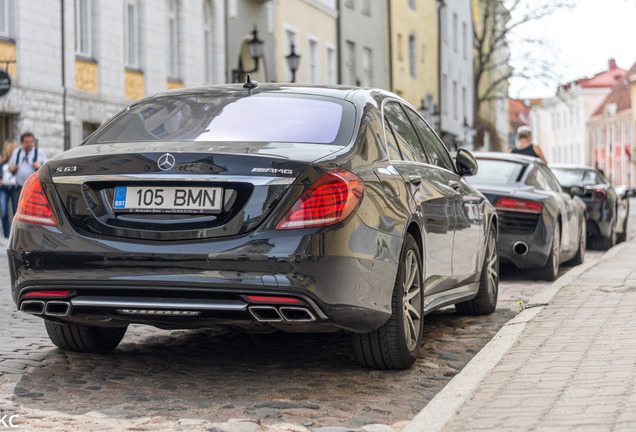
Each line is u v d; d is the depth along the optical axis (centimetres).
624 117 11000
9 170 1739
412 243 602
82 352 659
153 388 554
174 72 2689
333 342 711
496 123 7794
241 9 2992
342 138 571
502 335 657
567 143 13538
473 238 774
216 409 505
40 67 2073
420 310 620
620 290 886
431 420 430
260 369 612
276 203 516
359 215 533
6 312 863
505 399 464
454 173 768
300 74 3456
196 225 520
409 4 4856
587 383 491
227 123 589
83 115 2233
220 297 516
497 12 5300
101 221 533
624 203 2011
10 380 568
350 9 3959
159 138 580
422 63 5031
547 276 1148
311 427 471
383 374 597
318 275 511
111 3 2352
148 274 519
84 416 487
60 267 534
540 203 1125
